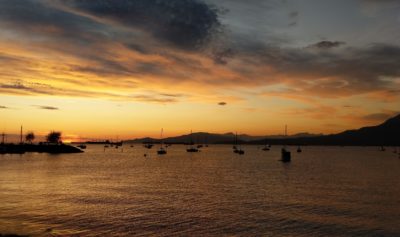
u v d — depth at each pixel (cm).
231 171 9388
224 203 4566
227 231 3284
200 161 14138
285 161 13875
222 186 6231
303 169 10181
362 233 3281
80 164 11588
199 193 5397
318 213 4034
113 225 3425
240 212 4034
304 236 3172
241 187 6119
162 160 14788
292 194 5359
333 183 6819
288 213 4016
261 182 6881
